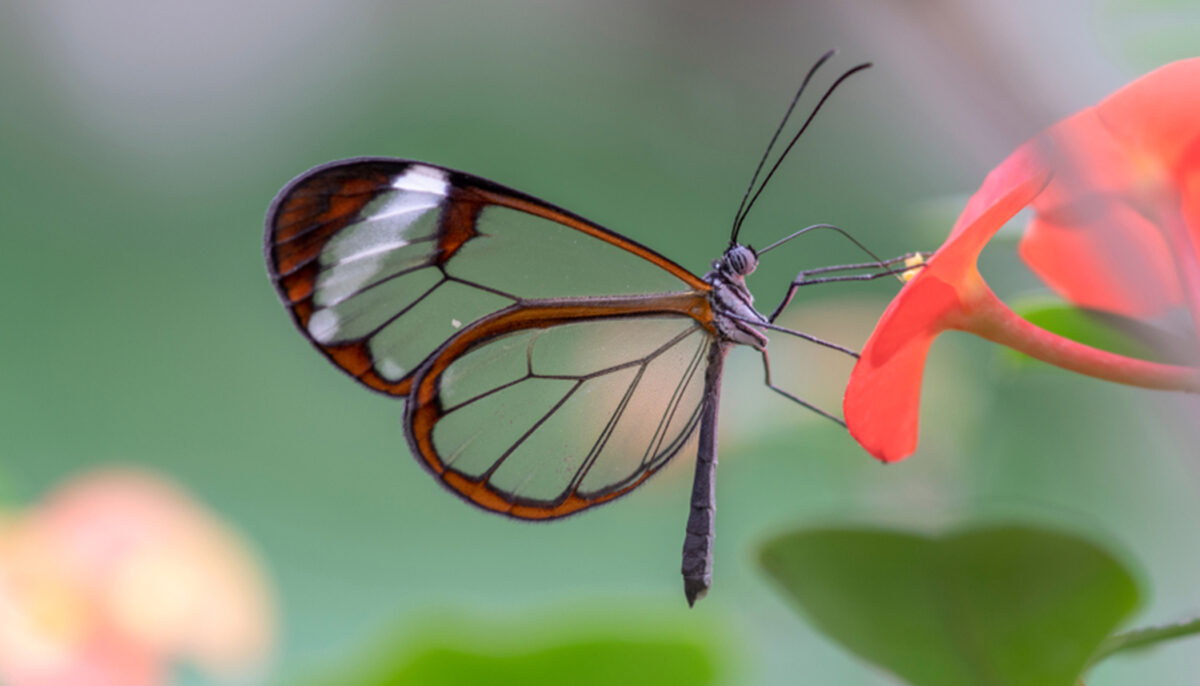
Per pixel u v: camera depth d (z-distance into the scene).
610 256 0.56
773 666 0.54
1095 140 0.48
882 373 0.53
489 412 0.56
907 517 0.46
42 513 0.55
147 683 0.55
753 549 0.47
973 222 0.48
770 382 0.56
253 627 0.55
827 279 0.56
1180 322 0.52
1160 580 0.55
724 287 0.56
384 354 0.56
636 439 0.56
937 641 0.44
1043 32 0.42
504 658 0.53
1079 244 0.53
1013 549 0.45
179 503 0.55
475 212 0.56
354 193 0.55
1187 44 0.53
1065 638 0.43
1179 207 0.49
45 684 0.55
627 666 0.53
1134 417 0.55
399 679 0.53
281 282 0.55
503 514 0.56
